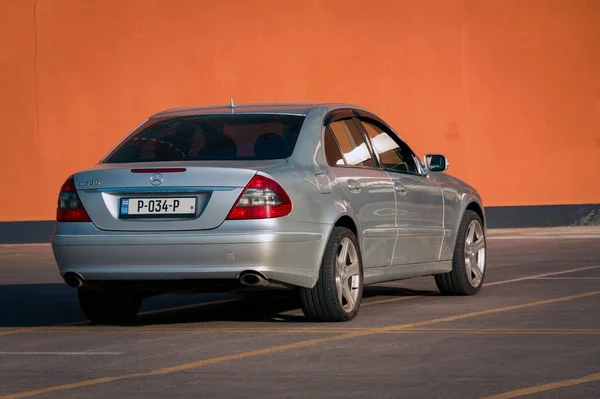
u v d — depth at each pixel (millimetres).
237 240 9844
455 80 25156
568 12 25609
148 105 24094
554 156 25578
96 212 10250
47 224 23594
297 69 24641
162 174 10094
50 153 23656
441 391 7285
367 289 14047
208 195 9984
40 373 8258
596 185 25844
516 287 13859
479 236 13438
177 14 24219
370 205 11297
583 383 7477
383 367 8195
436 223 12586
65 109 23734
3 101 23500
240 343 9500
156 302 13227
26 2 23594
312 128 10961
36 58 23625
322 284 10492
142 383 7750
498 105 25328
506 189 25375
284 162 10391
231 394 7312
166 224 10023
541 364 8219
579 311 11344
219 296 13711
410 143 25031
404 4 24969
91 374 8164
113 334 10367
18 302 13422
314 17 24688
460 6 25156
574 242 21594
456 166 25172
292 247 10070
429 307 11930
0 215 23453
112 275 10188
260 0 24516
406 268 12055
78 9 23797
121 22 23984
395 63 24969
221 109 11531
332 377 7836
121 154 10961
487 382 7562
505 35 25328
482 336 9648
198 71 24297
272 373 8031
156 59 24125
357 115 11930
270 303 12789
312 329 10289
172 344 9562
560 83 25609
